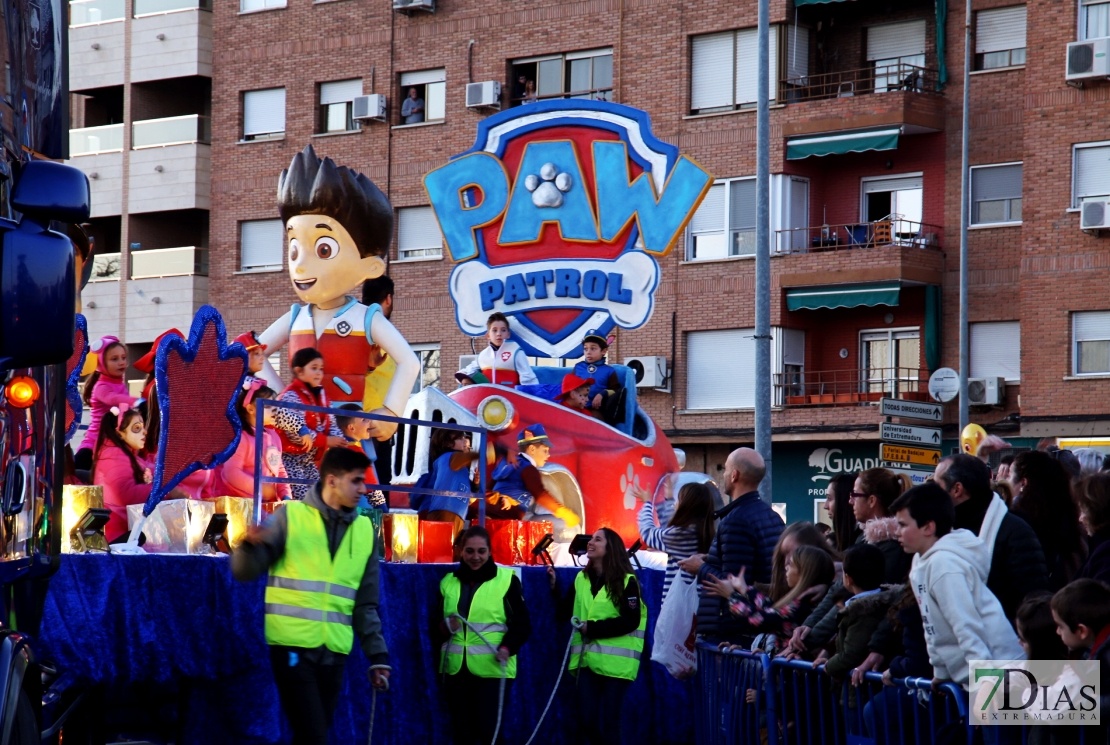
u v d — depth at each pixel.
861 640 7.47
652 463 13.94
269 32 40.59
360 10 39.78
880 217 35.47
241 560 7.88
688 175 14.68
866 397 35.00
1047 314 33.22
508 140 15.30
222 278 40.47
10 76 5.37
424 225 39.06
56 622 7.90
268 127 40.69
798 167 35.75
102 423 9.89
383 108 39.19
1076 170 33.16
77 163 41.72
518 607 10.06
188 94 42.03
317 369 10.49
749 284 35.72
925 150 34.97
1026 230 33.47
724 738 9.36
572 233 14.99
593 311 14.89
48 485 5.82
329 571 8.06
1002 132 34.09
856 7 35.88
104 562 8.23
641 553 12.89
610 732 10.49
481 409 12.38
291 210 12.11
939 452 19.70
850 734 7.51
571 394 13.92
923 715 6.78
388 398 11.90
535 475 12.46
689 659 10.23
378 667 8.27
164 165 40.81
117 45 41.62
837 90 36.06
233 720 8.91
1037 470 7.93
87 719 8.19
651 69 36.94
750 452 9.77
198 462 9.52
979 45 34.47
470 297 15.20
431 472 11.70
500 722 9.84
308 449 10.29
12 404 5.28
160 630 8.45
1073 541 7.87
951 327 34.53
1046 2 33.34
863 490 8.71
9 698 4.73
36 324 4.77
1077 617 5.80
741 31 36.06
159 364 9.20
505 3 38.44
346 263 12.03
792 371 35.84
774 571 9.05
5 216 5.17
